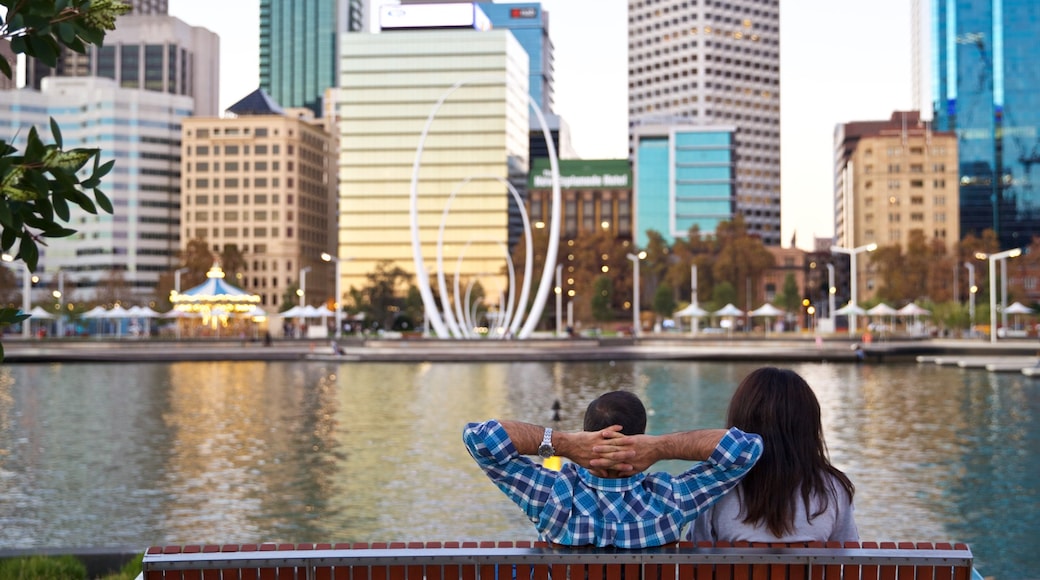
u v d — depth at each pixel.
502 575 4.64
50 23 4.59
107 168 4.62
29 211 4.61
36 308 100.25
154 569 4.53
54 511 17.80
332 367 68.62
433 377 56.34
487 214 190.00
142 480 20.84
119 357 77.88
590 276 163.75
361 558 4.59
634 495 4.79
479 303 181.25
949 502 18.23
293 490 19.52
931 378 55.78
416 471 21.61
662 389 46.38
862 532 15.94
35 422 32.28
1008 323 134.00
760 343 81.06
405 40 191.88
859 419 32.78
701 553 4.62
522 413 34.72
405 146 191.38
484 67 190.88
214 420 32.56
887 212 191.50
